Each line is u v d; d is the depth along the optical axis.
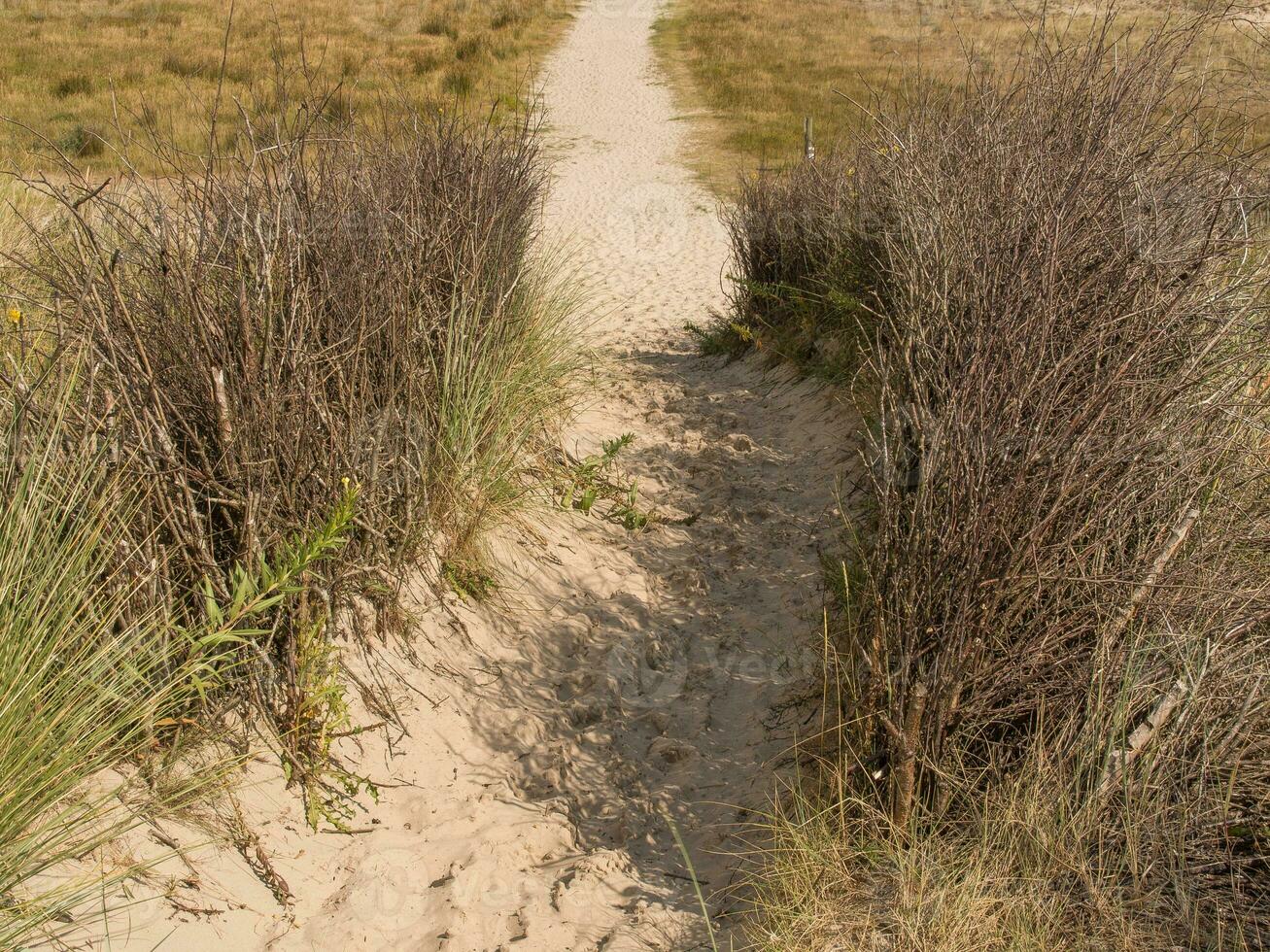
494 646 3.62
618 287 10.03
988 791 2.46
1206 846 2.26
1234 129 3.88
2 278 3.16
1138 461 2.75
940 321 3.26
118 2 23.06
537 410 5.02
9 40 18.72
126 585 2.47
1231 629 2.48
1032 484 2.67
